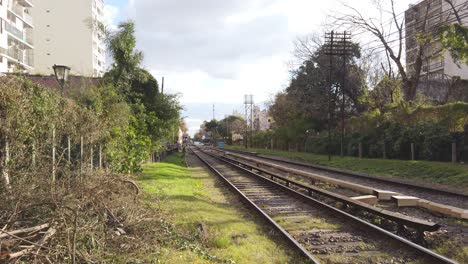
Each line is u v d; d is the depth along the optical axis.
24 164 7.78
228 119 148.12
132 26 22.36
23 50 55.81
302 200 14.23
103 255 6.04
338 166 32.28
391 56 37.62
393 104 37.03
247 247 8.09
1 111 7.32
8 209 5.90
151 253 6.70
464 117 26.86
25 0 54.22
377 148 35.91
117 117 16.64
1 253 4.80
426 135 29.12
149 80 28.95
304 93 55.34
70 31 75.56
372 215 11.12
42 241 5.22
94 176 8.01
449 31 23.62
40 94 8.82
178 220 9.84
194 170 29.09
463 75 53.03
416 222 8.62
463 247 8.15
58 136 9.74
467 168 21.70
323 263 7.14
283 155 51.09
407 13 41.75
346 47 41.62
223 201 14.64
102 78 21.95
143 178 18.36
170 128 29.78
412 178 22.38
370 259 7.32
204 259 7.02
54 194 6.10
